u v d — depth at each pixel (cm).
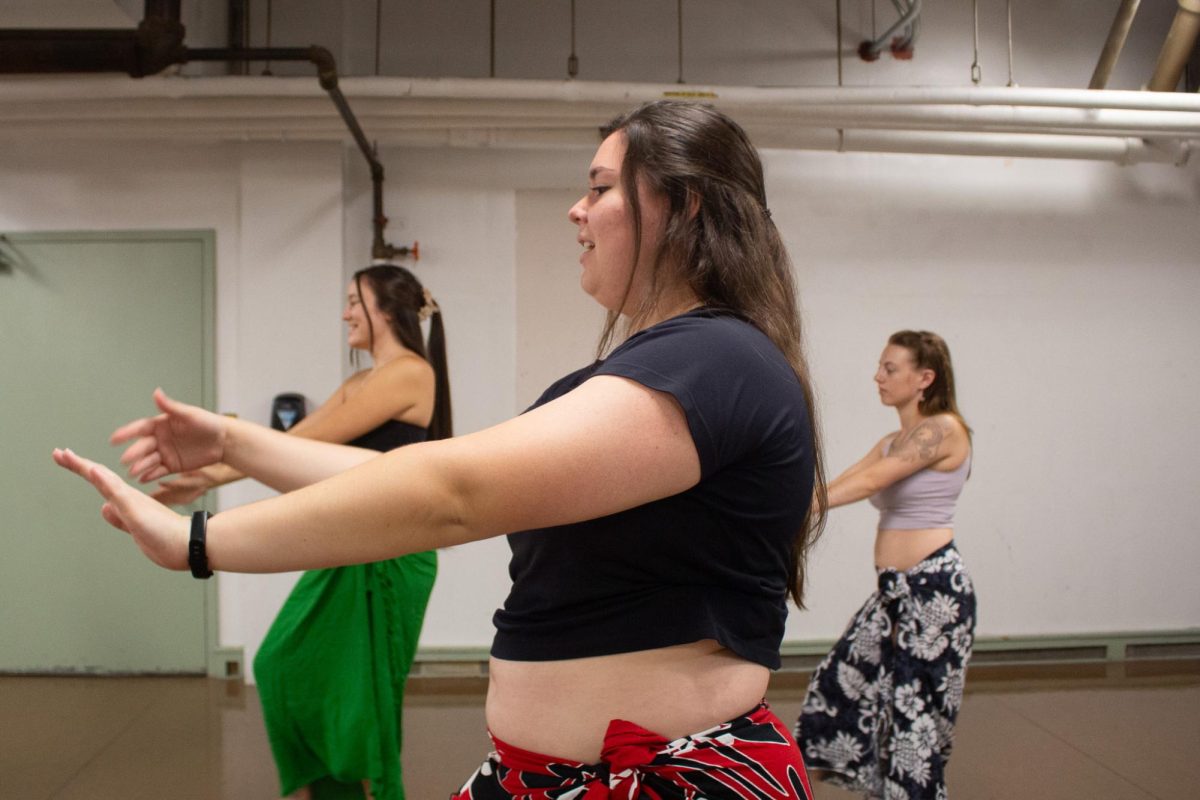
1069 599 480
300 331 430
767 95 394
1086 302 484
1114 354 485
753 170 88
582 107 391
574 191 457
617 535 77
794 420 80
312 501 67
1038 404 480
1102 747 350
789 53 471
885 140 436
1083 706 402
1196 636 483
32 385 432
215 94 376
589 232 90
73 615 433
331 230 432
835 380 471
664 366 72
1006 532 478
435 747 346
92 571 433
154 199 437
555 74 461
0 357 432
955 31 486
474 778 90
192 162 438
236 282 437
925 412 274
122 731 359
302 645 225
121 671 433
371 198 452
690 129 85
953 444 266
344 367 438
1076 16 494
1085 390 483
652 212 85
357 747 222
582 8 463
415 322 249
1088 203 485
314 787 234
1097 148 450
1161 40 498
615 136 89
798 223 471
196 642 434
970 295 477
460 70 458
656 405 71
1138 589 483
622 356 74
